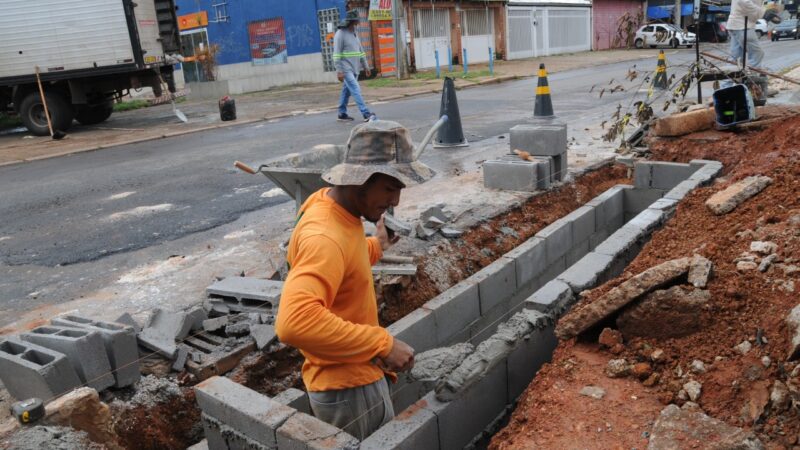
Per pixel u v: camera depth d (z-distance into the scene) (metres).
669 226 4.79
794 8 33.97
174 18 15.99
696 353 3.05
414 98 17.80
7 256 6.04
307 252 2.15
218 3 26.56
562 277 4.19
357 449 2.46
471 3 30.69
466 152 9.16
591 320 3.38
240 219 6.76
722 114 7.49
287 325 2.06
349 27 12.27
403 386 3.97
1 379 3.40
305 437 2.51
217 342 3.96
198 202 7.60
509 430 3.01
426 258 5.07
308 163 5.24
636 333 3.29
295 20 25.20
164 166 10.02
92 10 14.36
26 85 14.99
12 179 9.95
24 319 4.50
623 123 8.29
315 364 2.60
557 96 15.52
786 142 5.84
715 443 2.42
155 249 5.94
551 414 2.89
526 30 34.56
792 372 2.63
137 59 14.72
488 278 4.52
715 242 3.99
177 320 3.94
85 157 11.63
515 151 6.89
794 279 3.21
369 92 19.77
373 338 2.24
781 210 4.25
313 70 25.58
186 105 21.03
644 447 2.58
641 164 6.45
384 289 4.52
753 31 10.31
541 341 3.76
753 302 3.18
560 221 5.48
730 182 5.21
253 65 26.84
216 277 4.98
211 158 10.34
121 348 3.42
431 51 29.20
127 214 7.26
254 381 3.81
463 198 6.51
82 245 6.23
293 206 7.14
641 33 38.72
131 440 3.35
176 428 3.55
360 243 2.36
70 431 2.82
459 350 3.46
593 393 2.98
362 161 2.20
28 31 14.44
